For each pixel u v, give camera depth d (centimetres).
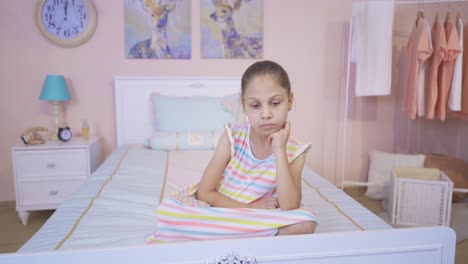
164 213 91
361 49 254
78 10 263
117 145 278
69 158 237
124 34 272
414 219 233
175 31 277
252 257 78
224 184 104
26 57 264
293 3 287
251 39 286
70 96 265
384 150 312
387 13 249
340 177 312
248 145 100
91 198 142
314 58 295
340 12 292
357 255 82
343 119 304
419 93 254
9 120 268
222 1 278
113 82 276
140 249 74
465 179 279
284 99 88
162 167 196
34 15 259
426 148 315
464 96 258
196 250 76
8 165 272
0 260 69
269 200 97
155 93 275
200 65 284
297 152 100
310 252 80
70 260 72
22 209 233
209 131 249
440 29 241
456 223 232
